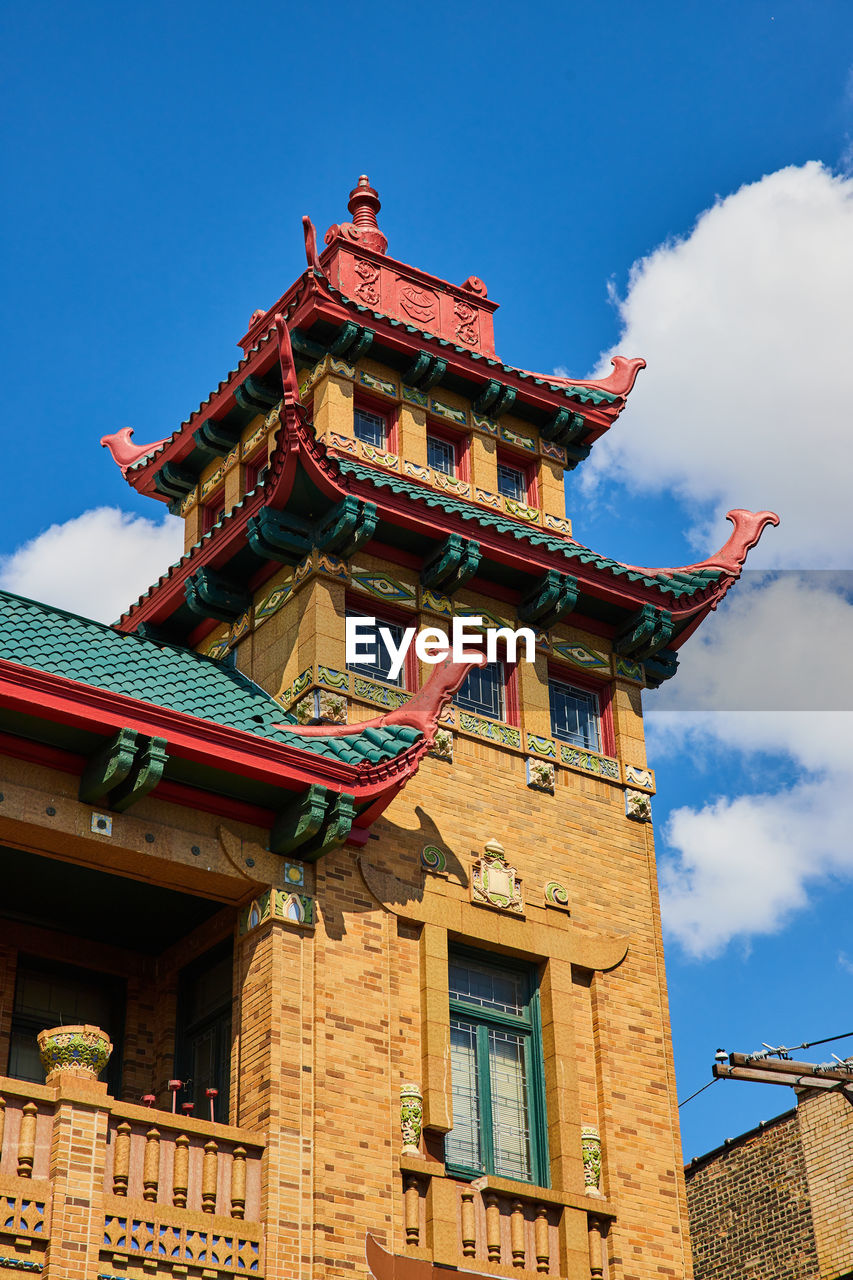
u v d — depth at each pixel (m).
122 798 18.84
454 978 21.08
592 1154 20.75
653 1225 20.72
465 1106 20.38
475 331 26.73
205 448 26.12
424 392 25.28
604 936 22.27
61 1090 17.03
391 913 20.48
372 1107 19.20
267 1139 18.28
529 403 26.00
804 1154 29.59
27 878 19.88
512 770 22.58
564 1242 19.84
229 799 19.80
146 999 21.30
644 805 23.62
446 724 22.20
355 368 24.73
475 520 22.77
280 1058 18.77
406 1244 18.77
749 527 25.53
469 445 25.45
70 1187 16.62
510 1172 20.39
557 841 22.52
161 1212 17.30
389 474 24.11
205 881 19.59
